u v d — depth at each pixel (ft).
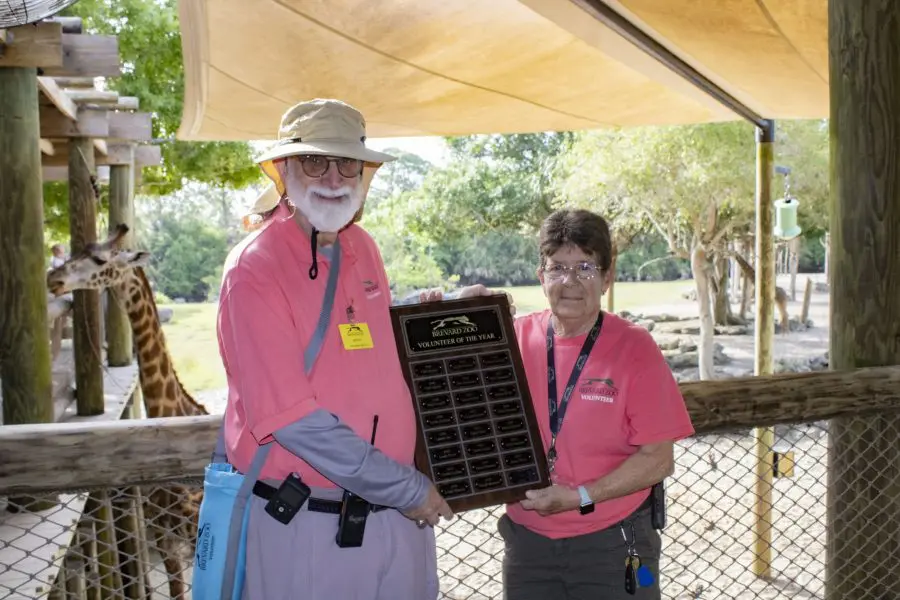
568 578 7.77
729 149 52.70
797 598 19.42
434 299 7.41
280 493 6.26
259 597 6.35
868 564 10.28
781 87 20.11
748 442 32.71
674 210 57.52
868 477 10.13
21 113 16.29
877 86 10.02
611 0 13.78
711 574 21.21
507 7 14.46
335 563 6.37
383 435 6.63
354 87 19.13
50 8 11.28
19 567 11.82
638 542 7.71
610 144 55.47
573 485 7.59
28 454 7.39
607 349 7.64
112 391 27.89
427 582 7.20
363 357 6.56
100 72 17.97
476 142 88.63
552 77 19.26
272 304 6.22
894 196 10.09
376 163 7.08
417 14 14.62
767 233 23.13
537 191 82.89
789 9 14.14
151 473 7.61
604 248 7.54
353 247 6.94
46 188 50.21
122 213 34.12
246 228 7.53
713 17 14.70
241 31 15.06
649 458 7.38
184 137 24.06
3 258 16.43
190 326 107.65
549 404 7.70
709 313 55.42
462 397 6.93
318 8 14.06
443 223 86.99
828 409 9.41
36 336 16.71
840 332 10.51
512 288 137.59
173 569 15.93
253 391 6.05
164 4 53.88
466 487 6.81
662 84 20.18
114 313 32.89
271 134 24.14
